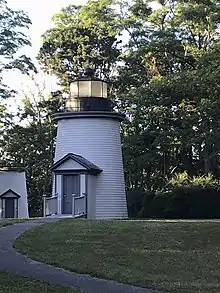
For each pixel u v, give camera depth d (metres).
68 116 33.03
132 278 11.77
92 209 31.83
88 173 31.53
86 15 45.31
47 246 15.81
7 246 15.93
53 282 11.32
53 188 32.41
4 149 50.06
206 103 31.05
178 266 13.24
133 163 42.56
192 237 17.56
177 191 37.31
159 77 37.81
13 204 40.88
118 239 17.14
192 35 39.22
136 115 39.69
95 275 12.10
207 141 35.66
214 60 29.02
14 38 35.59
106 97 34.53
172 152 43.19
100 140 32.66
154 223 21.20
